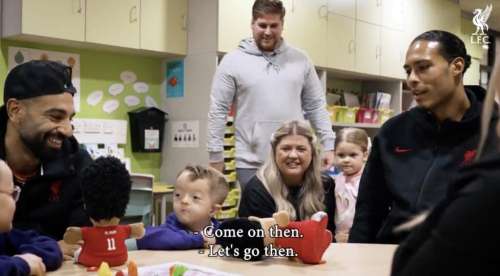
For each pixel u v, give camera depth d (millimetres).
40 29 2859
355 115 4609
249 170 2914
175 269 1050
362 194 1913
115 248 1143
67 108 1354
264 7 2812
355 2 4461
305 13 3973
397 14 4918
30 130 1329
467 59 1695
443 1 5461
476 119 1618
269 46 2883
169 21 3486
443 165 1650
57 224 1471
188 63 3615
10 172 1119
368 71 4621
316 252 1156
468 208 536
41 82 1312
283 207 1872
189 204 1485
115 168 1129
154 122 3676
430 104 1670
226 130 3354
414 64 1678
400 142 1776
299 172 1909
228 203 3363
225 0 3447
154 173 3785
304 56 3029
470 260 531
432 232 570
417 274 569
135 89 3660
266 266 1148
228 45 3473
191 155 3609
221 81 2934
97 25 3107
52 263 1112
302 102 3113
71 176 1471
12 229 1217
